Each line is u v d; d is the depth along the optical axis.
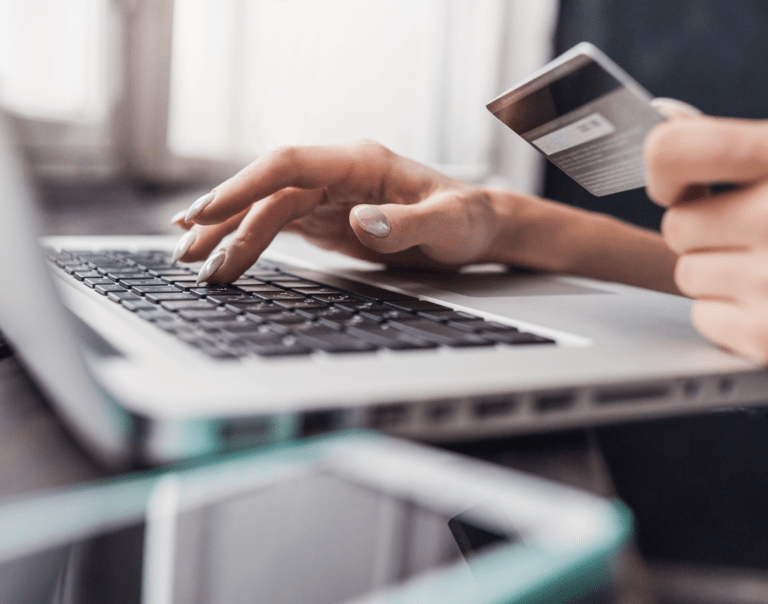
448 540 0.39
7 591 0.22
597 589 0.26
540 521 0.33
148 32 1.22
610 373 0.27
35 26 1.10
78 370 0.19
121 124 1.21
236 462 0.20
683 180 0.33
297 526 0.42
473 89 1.76
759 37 1.18
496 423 0.24
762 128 0.32
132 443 0.19
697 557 1.00
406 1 1.65
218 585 0.43
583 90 0.32
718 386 0.30
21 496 0.17
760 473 1.03
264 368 0.24
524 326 0.37
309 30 1.50
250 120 1.44
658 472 1.07
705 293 0.35
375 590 0.41
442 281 0.55
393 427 0.22
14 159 0.23
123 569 0.38
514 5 1.74
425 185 0.57
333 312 0.37
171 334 0.29
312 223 0.64
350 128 1.62
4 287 0.26
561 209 0.68
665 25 1.31
